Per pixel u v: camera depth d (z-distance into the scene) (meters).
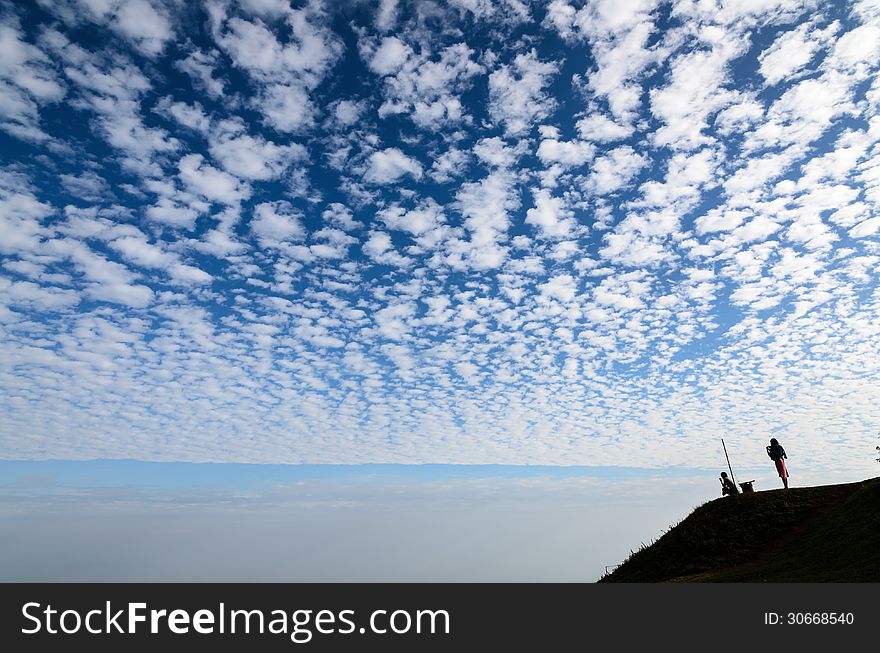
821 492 24.44
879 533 18.17
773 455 26.41
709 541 23.83
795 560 19.61
